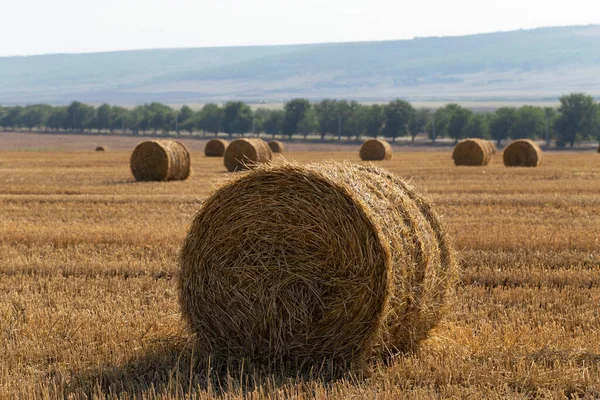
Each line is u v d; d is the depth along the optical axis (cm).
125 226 2825
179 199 3688
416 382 1205
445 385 1186
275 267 1298
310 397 1121
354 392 1132
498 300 1731
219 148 9150
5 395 1140
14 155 9438
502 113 19562
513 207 3344
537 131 19150
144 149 4894
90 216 3188
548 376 1192
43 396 1144
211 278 1338
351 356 1288
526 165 6238
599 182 4528
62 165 7000
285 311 1298
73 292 1827
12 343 1400
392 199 1370
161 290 1838
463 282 1916
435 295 1420
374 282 1264
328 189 1282
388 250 1261
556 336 1405
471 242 2328
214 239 1335
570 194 3853
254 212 1312
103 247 2419
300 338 1295
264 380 1230
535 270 1988
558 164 6650
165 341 1396
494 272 1966
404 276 1308
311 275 1284
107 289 1869
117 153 10344
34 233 2597
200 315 1356
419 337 1394
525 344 1347
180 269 1380
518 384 1180
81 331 1468
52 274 2034
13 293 1827
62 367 1284
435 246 1418
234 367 1311
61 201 3678
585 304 1666
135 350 1344
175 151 4941
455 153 6550
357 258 1267
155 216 3152
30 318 1573
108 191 4181
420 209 1456
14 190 4241
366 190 1335
